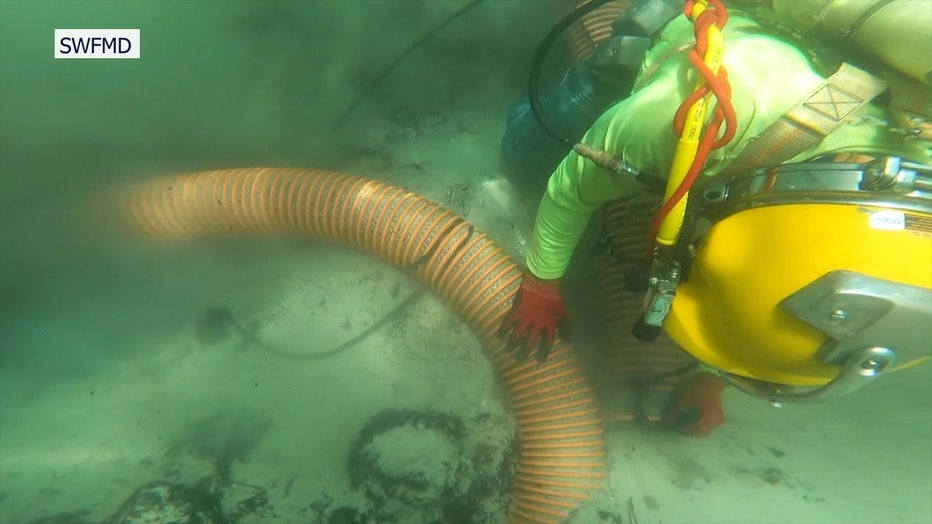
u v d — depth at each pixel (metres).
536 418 1.01
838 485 0.96
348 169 1.43
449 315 1.22
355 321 1.25
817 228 0.45
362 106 1.53
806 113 0.46
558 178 0.69
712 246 0.53
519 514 1.01
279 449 1.11
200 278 1.29
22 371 1.20
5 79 1.47
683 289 0.59
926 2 0.43
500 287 1.05
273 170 1.22
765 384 0.59
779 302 0.47
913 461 0.95
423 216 1.12
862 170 0.44
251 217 1.21
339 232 1.18
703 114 0.44
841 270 0.42
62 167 1.36
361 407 1.16
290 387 1.19
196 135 1.45
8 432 1.13
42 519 1.01
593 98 0.99
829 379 0.52
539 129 1.17
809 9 0.49
